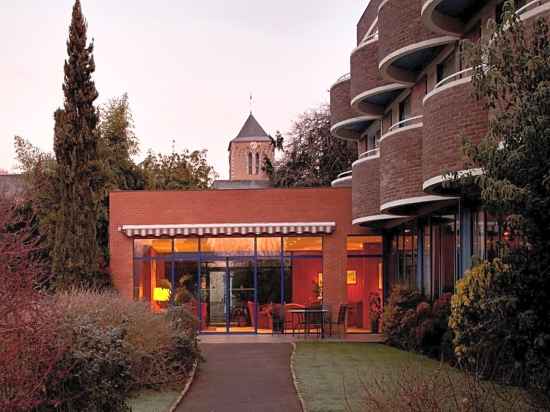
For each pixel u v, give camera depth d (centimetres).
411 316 2222
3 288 827
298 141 5500
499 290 930
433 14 1870
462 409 833
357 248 3014
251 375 1748
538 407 898
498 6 1727
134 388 1486
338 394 1413
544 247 878
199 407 1361
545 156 845
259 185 7738
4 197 945
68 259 2859
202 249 3031
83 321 1220
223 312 2998
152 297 3014
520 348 959
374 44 2530
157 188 5228
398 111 2606
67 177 2897
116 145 4291
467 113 1554
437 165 1642
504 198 848
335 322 2950
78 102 2925
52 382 989
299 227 2977
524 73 913
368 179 2558
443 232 2183
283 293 2998
